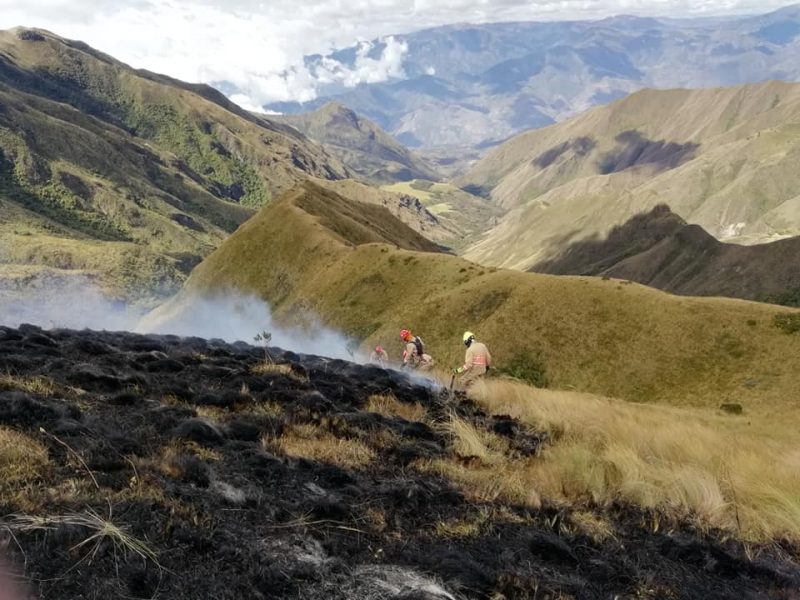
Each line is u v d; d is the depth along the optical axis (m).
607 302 81.12
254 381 10.51
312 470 6.67
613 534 6.64
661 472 8.84
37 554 4.04
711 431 15.29
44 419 6.55
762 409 58.81
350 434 8.59
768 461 11.47
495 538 5.80
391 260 112.50
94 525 4.37
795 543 7.55
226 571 4.29
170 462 5.90
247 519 5.18
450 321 90.00
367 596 4.31
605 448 10.44
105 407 7.79
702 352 70.19
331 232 134.25
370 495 6.25
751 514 8.04
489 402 13.77
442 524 5.93
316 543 4.97
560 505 7.18
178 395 9.10
